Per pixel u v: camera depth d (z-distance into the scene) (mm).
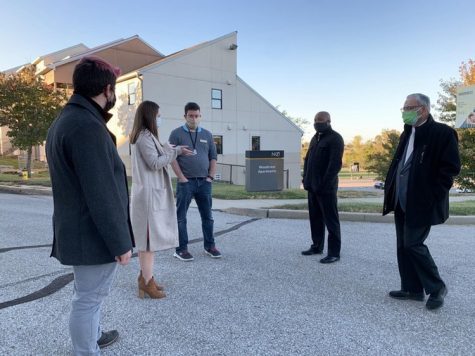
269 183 13094
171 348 2982
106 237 2246
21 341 3053
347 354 2920
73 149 2184
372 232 7133
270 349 2980
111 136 2412
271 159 13086
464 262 5266
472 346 3057
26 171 20344
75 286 2484
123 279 4480
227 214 9062
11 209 9664
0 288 4176
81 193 2268
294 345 3045
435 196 3674
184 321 3438
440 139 3621
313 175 5305
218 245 6137
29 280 4430
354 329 3320
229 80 25547
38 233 6852
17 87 18312
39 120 18719
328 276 4680
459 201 11195
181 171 5152
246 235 6852
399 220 4004
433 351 2975
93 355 2523
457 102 18969
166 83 22469
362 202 10094
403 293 3996
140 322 3408
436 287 3713
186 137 5145
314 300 3939
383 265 5129
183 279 4527
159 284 4348
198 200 5383
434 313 3658
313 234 5637
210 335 3191
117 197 2289
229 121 25812
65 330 3236
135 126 3922
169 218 4000
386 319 3521
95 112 2334
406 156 3906
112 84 2410
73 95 2350
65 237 2299
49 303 3789
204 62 24188
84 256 2297
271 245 6145
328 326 3371
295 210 8703
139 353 2906
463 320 3516
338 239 5270
